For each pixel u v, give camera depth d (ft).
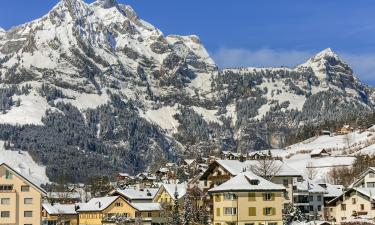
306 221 529.86
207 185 606.96
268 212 490.49
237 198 485.56
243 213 485.15
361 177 612.70
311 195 652.89
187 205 587.27
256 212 488.02
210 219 570.87
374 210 544.21
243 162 609.83
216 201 501.56
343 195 569.23
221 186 497.46
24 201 592.60
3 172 592.19
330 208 593.01
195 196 611.88
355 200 558.97
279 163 621.31
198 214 579.07
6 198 588.09
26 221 590.55
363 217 517.96
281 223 492.95
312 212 650.02
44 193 598.75
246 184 491.72
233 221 483.92
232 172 578.25
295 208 554.87
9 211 586.45
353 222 479.00
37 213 592.60
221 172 595.06
